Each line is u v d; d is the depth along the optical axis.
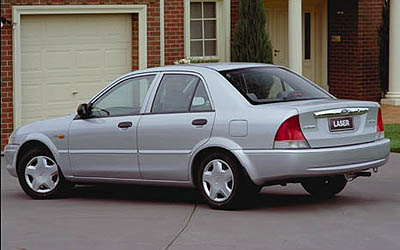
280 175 11.63
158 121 12.64
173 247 9.99
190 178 12.41
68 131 13.53
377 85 26.59
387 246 9.90
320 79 27.59
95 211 12.55
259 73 12.61
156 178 12.77
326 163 11.65
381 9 26.34
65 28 20.70
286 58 27.19
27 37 20.16
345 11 26.58
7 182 15.85
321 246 9.93
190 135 12.30
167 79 12.87
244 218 11.60
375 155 12.29
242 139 11.84
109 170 13.17
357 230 10.76
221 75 12.40
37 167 13.85
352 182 14.70
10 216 12.24
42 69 20.44
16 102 19.84
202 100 12.38
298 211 12.07
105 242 10.35
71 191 14.71
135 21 21.66
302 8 27.23
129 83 13.21
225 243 10.16
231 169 11.94
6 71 19.69
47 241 10.48
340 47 26.86
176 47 22.27
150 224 11.41
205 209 12.37
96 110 13.38
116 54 21.53
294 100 12.41
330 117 11.84
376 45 26.45
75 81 20.95
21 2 19.80
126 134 12.94
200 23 23.12
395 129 21.08
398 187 14.16
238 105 12.02
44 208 12.93
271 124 11.61
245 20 22.67
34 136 13.84
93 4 20.81
